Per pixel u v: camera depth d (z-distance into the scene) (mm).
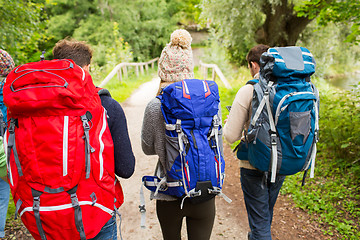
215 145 1724
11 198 3469
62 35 21156
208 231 1891
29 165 1312
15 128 1377
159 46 23547
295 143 1824
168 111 1674
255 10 10125
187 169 1652
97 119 1445
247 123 2076
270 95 1811
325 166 4109
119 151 1598
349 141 4070
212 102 1691
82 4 20938
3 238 2734
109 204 1490
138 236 2854
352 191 3504
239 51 14125
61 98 1302
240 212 3285
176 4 23594
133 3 21281
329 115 4820
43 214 1322
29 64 1419
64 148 1314
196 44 28234
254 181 2131
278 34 10156
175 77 1847
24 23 5871
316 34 11984
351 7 4957
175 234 1915
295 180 3791
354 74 20766
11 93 1306
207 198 1722
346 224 2959
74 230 1371
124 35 20750
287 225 3004
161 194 1782
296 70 1797
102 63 18938
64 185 1332
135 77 14758
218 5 10516
